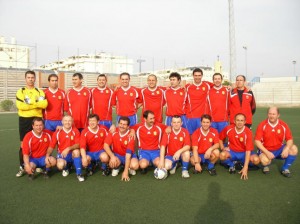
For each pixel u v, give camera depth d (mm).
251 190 4277
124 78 6109
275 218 3299
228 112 6504
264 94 37625
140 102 6363
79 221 3227
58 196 4023
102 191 4238
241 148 5285
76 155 4883
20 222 3207
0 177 4969
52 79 5875
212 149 5148
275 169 5551
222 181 4758
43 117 5953
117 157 5215
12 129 11531
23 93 5348
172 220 3246
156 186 4480
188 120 6461
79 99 6000
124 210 3523
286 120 14688
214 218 3301
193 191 4234
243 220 3246
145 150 5398
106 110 6223
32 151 5047
